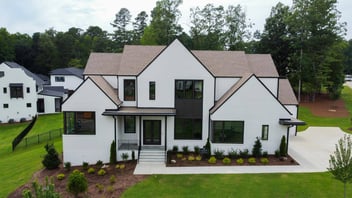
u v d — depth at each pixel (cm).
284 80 2758
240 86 1889
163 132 2031
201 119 2030
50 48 7244
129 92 2072
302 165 1744
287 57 4491
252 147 1934
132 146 2009
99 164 1828
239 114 1911
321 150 2086
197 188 1406
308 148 2142
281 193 1345
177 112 2025
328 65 4197
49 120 3819
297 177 1543
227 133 1942
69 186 1291
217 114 1912
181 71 1991
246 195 1327
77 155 1870
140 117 1988
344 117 3475
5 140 3005
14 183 1598
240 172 1627
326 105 4103
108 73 2211
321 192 1352
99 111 1845
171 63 1984
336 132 2728
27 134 3050
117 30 7588
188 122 2038
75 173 1337
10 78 3903
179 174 1602
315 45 3909
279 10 4559
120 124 2045
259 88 1884
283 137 1898
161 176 1574
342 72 4466
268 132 1923
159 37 4959
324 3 3766
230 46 4938
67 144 1858
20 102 3959
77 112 1844
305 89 4441
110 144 1867
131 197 1315
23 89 3947
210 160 1791
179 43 1972
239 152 1931
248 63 2425
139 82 1997
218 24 4909
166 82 1998
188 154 1988
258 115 1909
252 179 1518
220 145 1941
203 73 1989
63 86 5325
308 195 1323
